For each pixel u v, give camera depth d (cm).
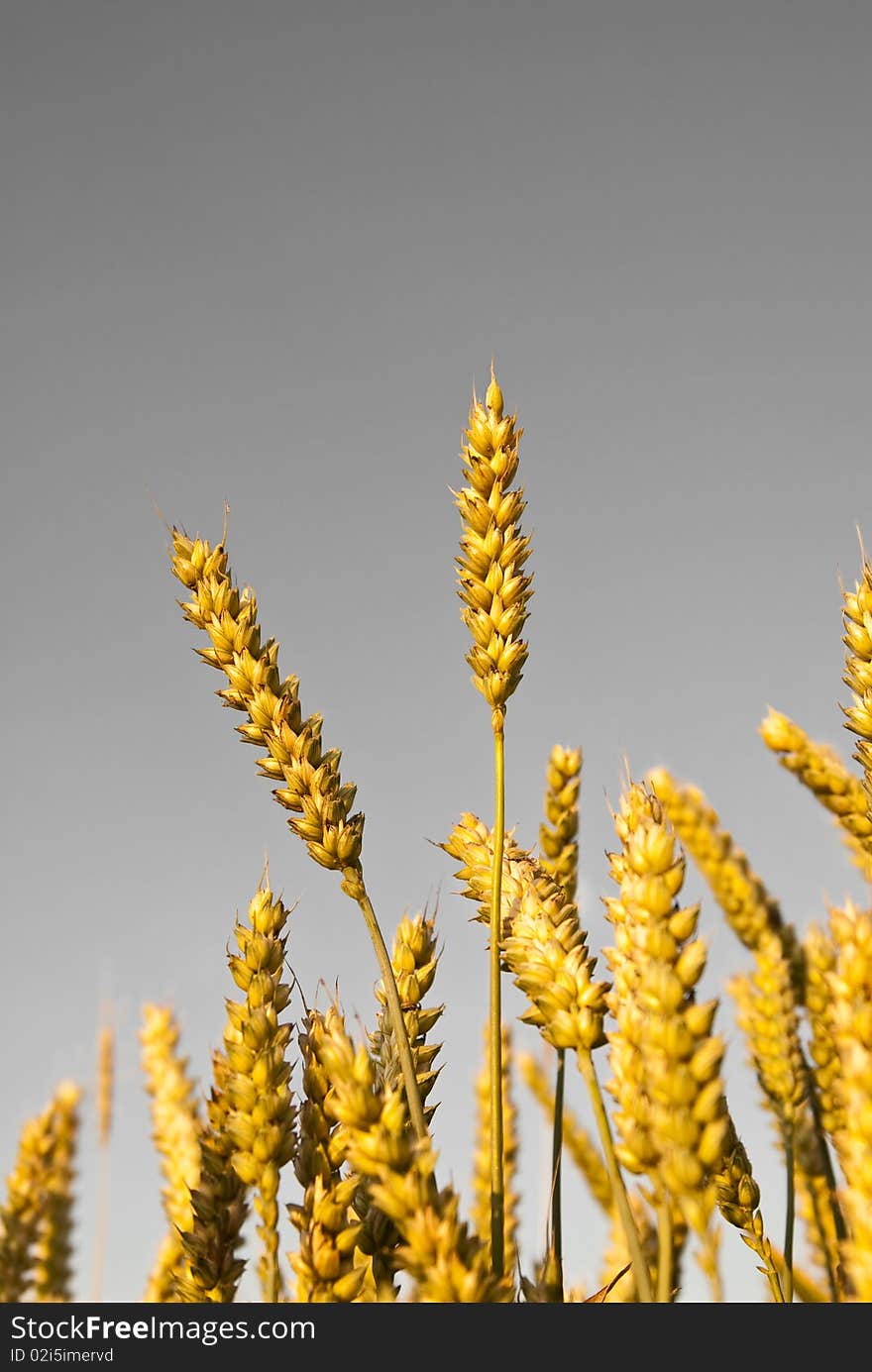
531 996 52
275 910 56
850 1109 46
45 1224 83
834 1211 60
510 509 58
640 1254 49
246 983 55
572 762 67
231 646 59
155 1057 78
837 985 48
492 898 55
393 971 57
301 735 58
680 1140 48
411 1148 49
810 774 64
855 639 60
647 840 51
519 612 57
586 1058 51
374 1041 57
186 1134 75
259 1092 53
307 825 56
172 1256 71
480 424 59
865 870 62
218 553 60
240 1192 55
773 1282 56
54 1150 85
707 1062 48
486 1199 75
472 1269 48
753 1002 61
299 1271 50
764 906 63
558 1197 57
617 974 51
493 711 57
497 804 56
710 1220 48
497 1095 53
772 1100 60
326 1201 51
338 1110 49
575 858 66
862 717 60
